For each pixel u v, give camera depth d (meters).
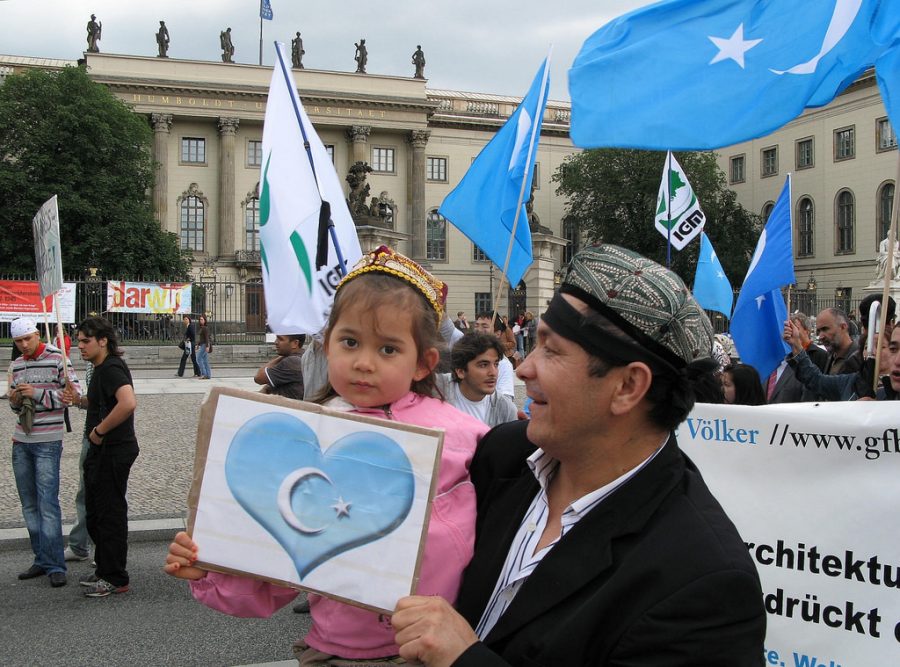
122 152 49.53
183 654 5.20
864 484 2.90
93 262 47.19
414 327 1.99
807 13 4.23
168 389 21.89
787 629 2.95
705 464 3.16
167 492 9.59
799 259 57.44
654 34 4.50
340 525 1.77
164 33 60.06
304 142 4.96
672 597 1.48
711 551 1.53
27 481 6.61
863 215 52.88
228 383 23.78
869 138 52.50
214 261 58.59
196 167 60.62
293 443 1.82
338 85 61.53
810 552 2.95
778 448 3.04
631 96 4.49
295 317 4.85
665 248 56.78
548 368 1.67
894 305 5.68
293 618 5.86
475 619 1.78
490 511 1.92
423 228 63.34
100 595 6.25
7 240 46.38
